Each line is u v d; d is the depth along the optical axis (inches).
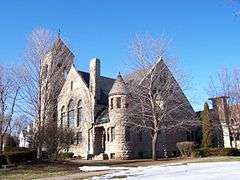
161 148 2174.0
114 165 1508.4
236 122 2123.5
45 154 1626.5
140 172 1051.3
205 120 2124.8
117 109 2066.9
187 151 1925.4
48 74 1850.4
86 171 1269.7
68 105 2405.3
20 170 1322.6
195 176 829.2
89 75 2490.2
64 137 1692.9
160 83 1908.2
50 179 1071.0
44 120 1705.2
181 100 2075.5
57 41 1956.2
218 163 1227.2
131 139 2055.9
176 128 2119.8
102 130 2218.3
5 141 2251.5
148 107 1886.1
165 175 904.3
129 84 2023.9
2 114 1793.8
